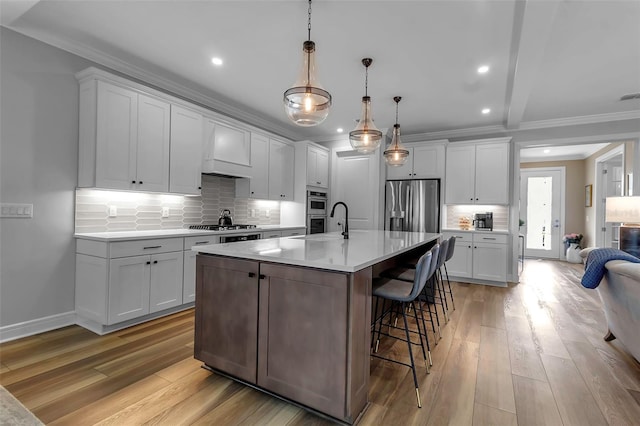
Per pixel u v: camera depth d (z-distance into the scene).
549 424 1.58
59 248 2.76
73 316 2.85
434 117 4.65
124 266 2.68
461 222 5.29
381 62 3.02
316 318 1.60
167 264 3.02
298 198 5.27
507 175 4.84
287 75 3.38
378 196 5.49
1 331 2.46
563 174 7.60
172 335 2.61
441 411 1.68
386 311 2.95
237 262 1.88
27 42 2.56
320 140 6.08
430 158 5.30
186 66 3.18
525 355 2.35
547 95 3.74
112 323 2.60
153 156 3.15
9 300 2.51
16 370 2.03
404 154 3.55
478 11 2.24
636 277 1.83
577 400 1.78
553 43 2.63
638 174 4.31
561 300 3.91
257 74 3.35
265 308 1.77
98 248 2.64
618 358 2.30
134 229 3.31
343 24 2.44
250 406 1.70
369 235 3.38
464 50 2.77
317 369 1.60
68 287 2.82
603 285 2.42
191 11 2.32
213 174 4.05
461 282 4.97
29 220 2.59
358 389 1.61
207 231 3.43
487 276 4.77
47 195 2.69
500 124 4.98
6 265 2.49
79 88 2.86
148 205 3.45
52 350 2.32
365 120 3.04
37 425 1.12
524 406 1.73
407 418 1.62
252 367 1.82
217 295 1.96
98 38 2.69
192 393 1.80
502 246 4.68
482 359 2.28
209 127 3.83
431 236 3.35
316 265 1.58
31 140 2.59
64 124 2.77
